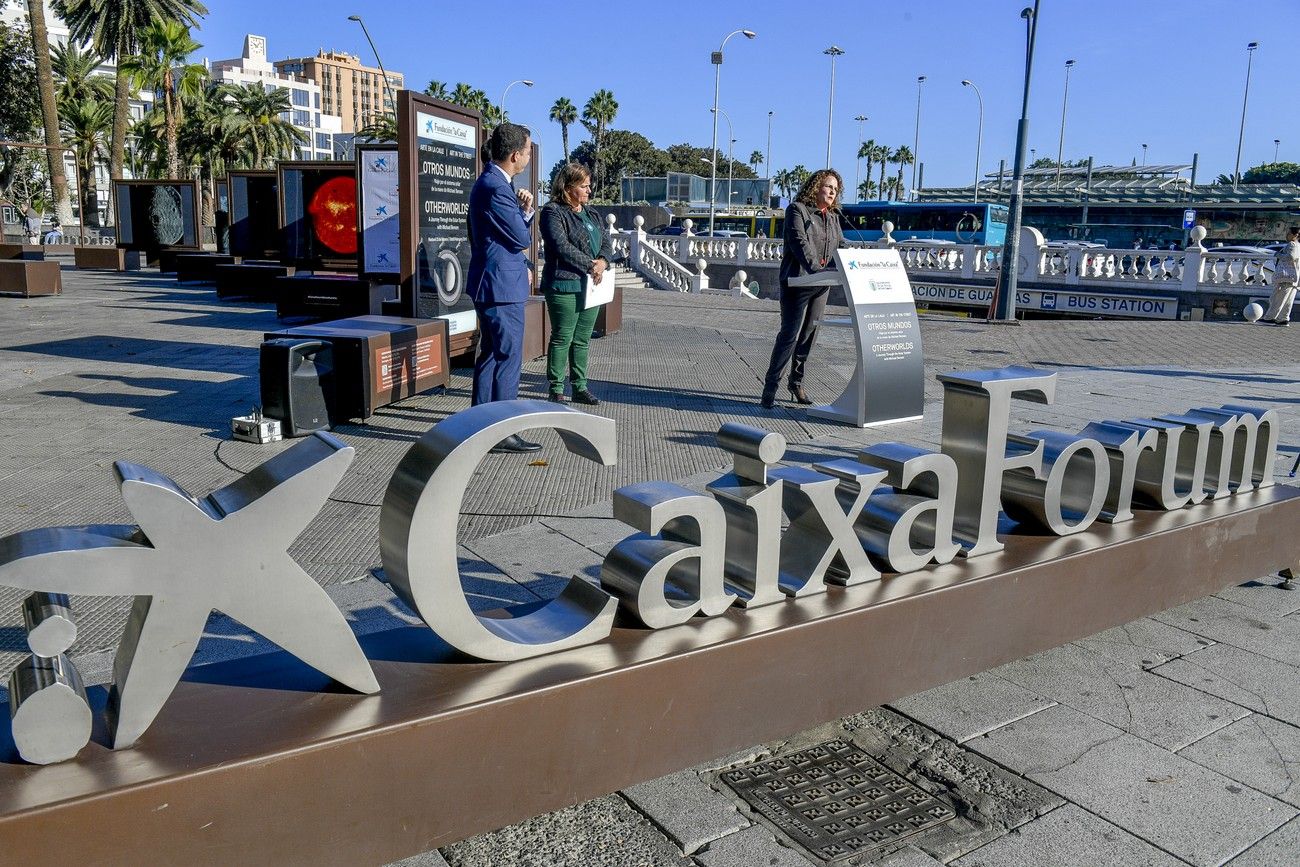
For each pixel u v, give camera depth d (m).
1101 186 51.84
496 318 6.28
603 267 7.63
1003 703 3.28
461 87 71.00
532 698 2.23
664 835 2.51
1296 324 18.92
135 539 1.99
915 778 2.82
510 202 6.17
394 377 7.40
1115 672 3.53
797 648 2.68
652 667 2.41
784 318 7.96
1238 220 45.16
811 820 2.59
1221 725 3.16
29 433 6.66
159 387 8.47
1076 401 9.14
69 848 1.73
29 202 61.81
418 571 2.21
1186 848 2.51
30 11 41.34
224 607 1.99
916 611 2.93
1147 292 23.86
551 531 4.77
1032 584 3.23
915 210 40.56
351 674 2.17
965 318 19.22
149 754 1.90
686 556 2.62
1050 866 2.43
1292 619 4.07
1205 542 3.84
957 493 3.38
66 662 1.99
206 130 61.38
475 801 2.20
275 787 1.93
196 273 20.48
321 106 192.25
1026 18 18.38
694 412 7.92
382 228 10.38
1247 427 4.19
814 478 2.85
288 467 2.12
